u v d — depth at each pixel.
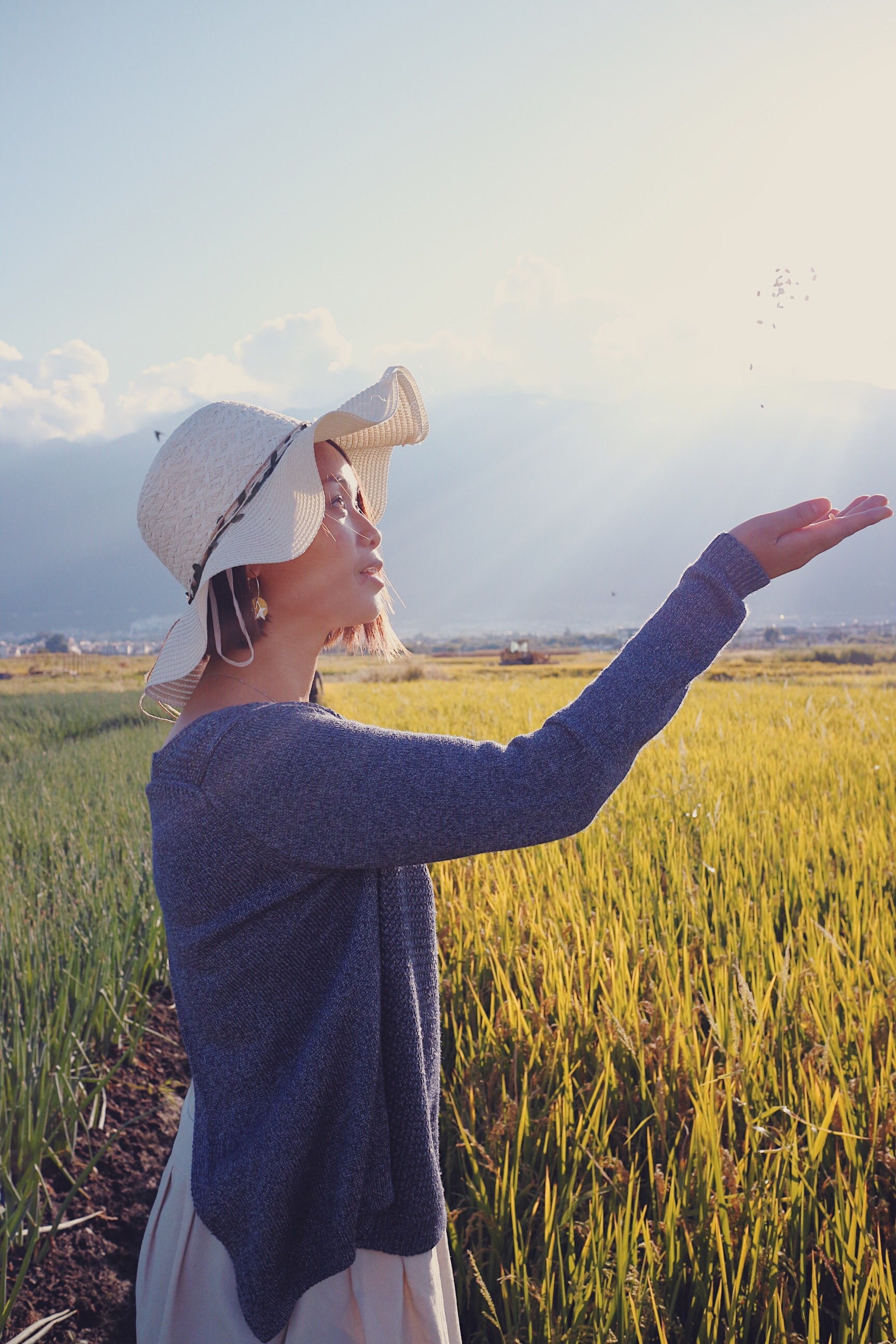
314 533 1.22
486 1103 2.59
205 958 1.16
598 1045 2.69
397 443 1.62
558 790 1.06
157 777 1.19
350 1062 1.14
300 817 1.07
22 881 5.05
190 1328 1.24
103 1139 3.09
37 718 18.52
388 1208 1.18
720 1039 2.61
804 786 6.46
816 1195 2.08
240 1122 1.17
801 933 3.45
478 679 35.97
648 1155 2.31
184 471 1.26
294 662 1.33
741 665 40.75
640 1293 1.81
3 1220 2.38
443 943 3.76
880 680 26.91
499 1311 2.08
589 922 3.82
